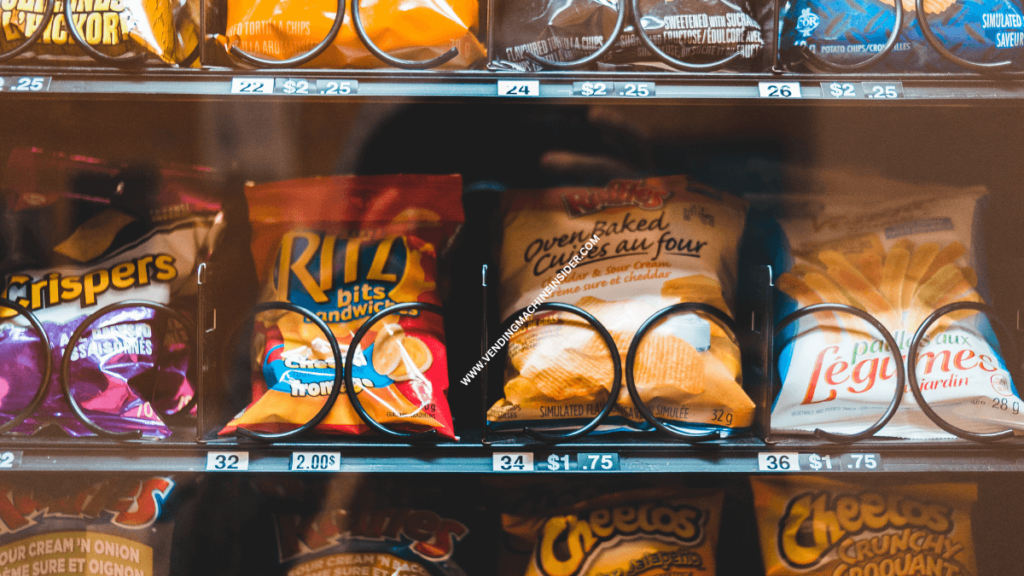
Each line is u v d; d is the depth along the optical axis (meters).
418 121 0.73
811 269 0.73
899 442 0.63
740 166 0.88
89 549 0.68
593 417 0.67
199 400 0.63
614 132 0.76
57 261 0.71
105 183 0.74
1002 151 0.78
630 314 0.69
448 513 0.75
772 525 0.73
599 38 0.65
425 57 0.64
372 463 0.61
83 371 0.67
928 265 0.71
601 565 0.71
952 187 0.76
